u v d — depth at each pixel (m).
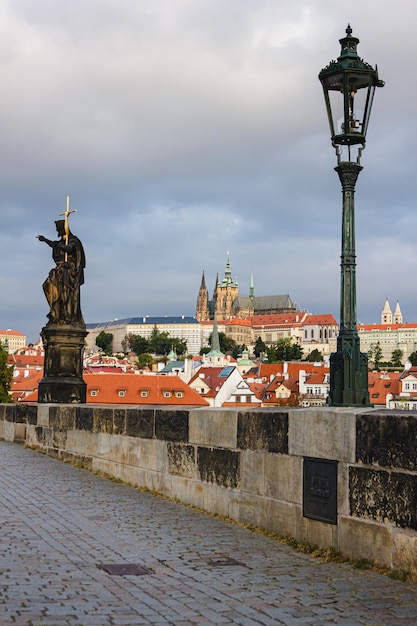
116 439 18.48
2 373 106.69
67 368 29.22
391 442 9.09
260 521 11.91
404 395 186.00
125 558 10.11
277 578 9.01
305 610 7.71
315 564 9.74
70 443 22.53
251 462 12.21
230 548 10.73
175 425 15.08
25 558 10.01
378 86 14.89
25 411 29.30
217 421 13.37
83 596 8.20
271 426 11.65
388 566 9.09
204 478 13.81
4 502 14.74
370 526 9.39
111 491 16.39
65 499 15.20
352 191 14.59
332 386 14.07
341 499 9.95
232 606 7.88
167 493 15.37
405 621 7.32
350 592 8.33
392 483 9.07
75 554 10.32
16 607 7.69
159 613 7.62
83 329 29.44
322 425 10.36
